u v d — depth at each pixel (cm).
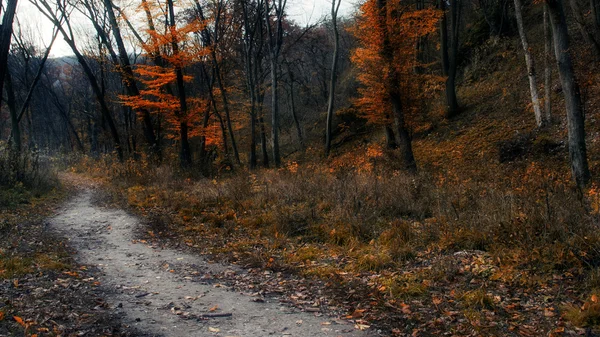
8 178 1264
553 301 466
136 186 1528
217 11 2281
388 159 1748
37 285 534
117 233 914
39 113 4944
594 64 1747
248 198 1172
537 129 1808
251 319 463
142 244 830
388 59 1620
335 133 3278
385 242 748
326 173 1484
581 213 670
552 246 585
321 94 4338
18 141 2036
